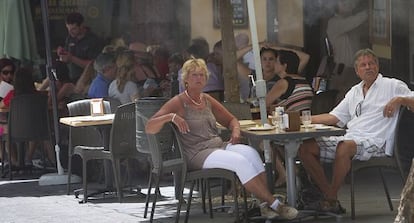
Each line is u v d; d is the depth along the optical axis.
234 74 26.84
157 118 21.91
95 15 38.50
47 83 35.91
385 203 24.92
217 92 31.62
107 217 24.56
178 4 37.38
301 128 22.12
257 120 25.38
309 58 34.06
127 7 38.09
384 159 22.95
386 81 23.64
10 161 33.59
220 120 22.89
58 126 32.28
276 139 21.33
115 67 32.38
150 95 33.03
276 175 26.50
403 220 15.62
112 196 28.38
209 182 24.62
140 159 28.72
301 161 22.92
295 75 28.53
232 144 22.22
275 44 35.16
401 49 32.00
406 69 31.92
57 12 38.78
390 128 23.09
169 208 25.62
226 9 26.67
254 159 21.81
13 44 37.81
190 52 34.91
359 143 22.72
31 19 38.28
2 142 34.59
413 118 28.41
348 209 24.16
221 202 25.14
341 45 33.81
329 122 24.23
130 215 24.70
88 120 26.75
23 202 27.98
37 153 37.56
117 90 31.66
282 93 28.02
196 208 25.42
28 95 33.41
